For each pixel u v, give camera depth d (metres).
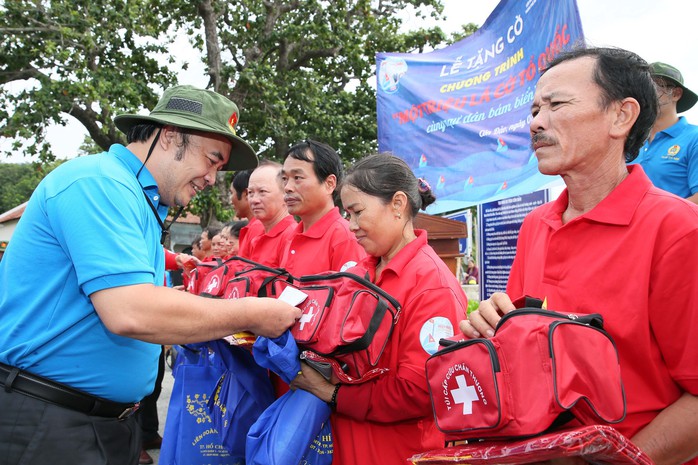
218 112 2.00
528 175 4.17
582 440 1.02
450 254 4.39
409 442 1.93
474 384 1.24
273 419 1.89
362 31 14.52
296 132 13.09
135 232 1.74
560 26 3.81
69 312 1.75
